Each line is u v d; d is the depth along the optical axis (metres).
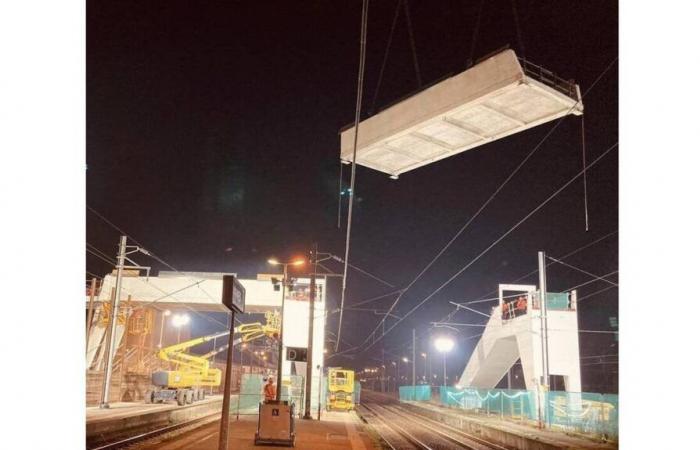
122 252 32.31
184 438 20.34
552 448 21.39
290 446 17.36
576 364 32.56
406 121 10.77
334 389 46.84
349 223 11.78
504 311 37.97
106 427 21.16
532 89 9.47
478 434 31.39
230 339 9.35
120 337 40.44
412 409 55.19
